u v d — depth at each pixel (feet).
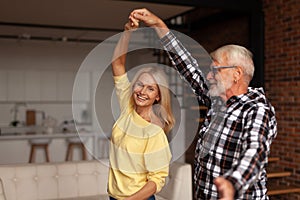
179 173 11.05
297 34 14.43
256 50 15.96
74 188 11.37
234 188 3.53
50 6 16.88
